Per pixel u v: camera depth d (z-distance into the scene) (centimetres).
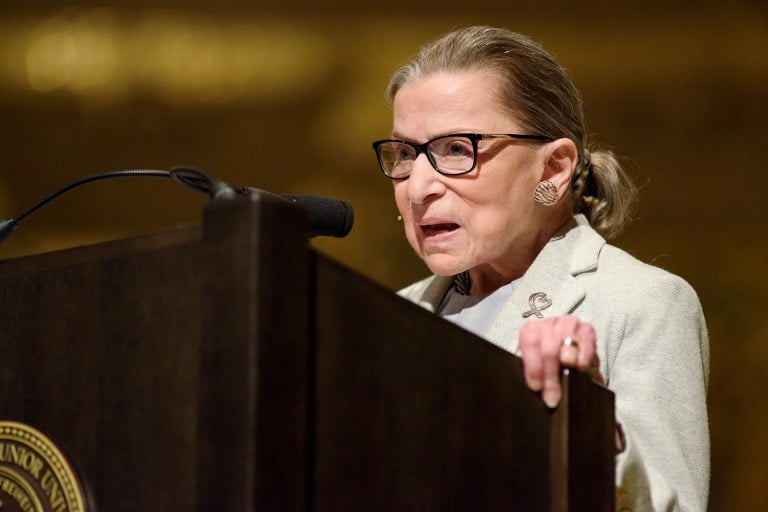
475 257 627
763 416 2253
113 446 368
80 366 382
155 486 354
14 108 2548
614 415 453
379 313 375
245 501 326
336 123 2528
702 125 2394
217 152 2547
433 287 698
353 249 2459
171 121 2553
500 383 413
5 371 401
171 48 2556
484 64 632
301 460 339
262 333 333
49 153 2544
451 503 388
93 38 2558
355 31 2541
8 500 391
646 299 606
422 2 2522
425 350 388
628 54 2423
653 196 2394
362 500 363
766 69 2383
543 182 639
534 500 417
